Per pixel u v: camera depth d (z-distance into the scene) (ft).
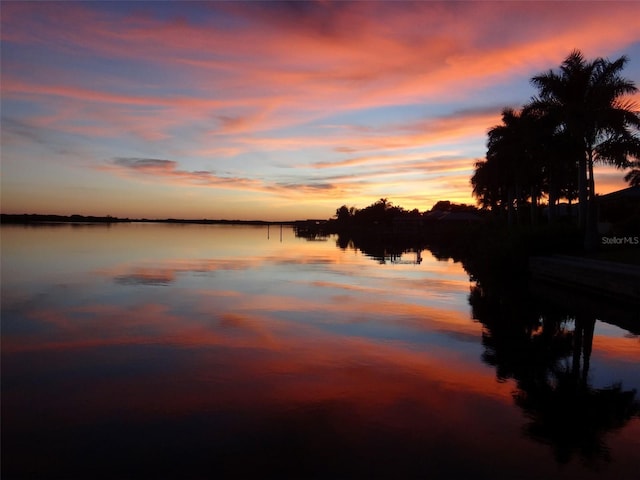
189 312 55.88
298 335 45.34
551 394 30.35
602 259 86.69
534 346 42.24
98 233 326.85
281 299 65.87
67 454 22.25
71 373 33.83
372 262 131.44
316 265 119.75
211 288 75.66
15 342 42.01
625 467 21.38
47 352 38.93
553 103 106.11
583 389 31.32
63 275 90.38
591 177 102.83
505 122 152.15
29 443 23.31
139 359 37.22
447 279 92.48
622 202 149.28
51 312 55.16
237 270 103.96
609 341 44.06
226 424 25.45
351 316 54.70
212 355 38.42
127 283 80.28
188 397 29.32
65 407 27.71
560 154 105.91
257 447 22.93
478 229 170.50
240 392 30.19
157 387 31.04
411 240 277.85
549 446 23.22
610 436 24.40
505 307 61.21
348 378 33.09
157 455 22.17
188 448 22.82
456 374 34.24
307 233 342.44
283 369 34.91
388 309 59.31
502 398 29.66
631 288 58.44
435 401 28.94
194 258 133.80
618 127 98.32
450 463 21.54
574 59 106.32
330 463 21.48
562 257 91.66
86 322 50.03
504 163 148.46
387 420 26.12
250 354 38.81
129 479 20.17
